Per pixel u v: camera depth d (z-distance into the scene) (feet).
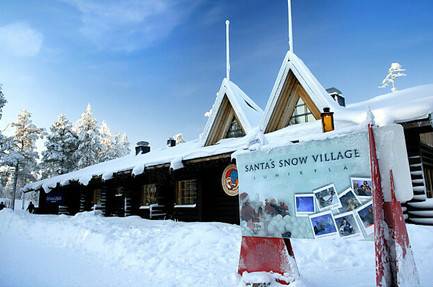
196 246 21.49
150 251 20.86
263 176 13.89
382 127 10.25
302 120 38.47
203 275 15.17
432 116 22.29
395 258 9.34
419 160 25.71
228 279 14.42
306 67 37.65
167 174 44.52
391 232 9.57
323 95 35.01
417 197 25.38
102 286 14.58
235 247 20.76
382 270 9.27
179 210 45.14
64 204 74.08
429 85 34.42
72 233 27.53
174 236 24.00
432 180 34.55
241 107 42.22
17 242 27.20
